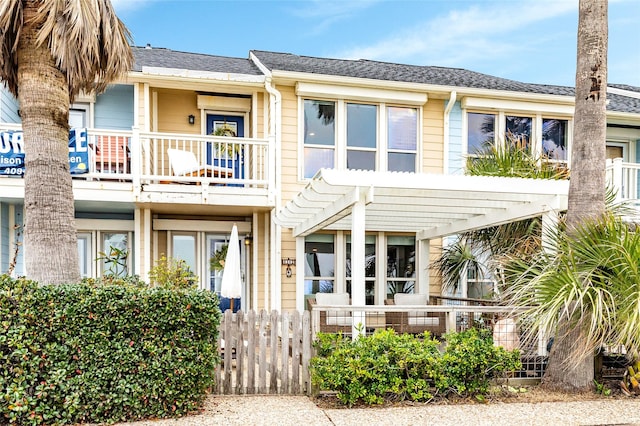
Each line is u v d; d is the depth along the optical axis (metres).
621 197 8.22
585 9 5.88
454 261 9.60
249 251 10.55
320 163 10.00
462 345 5.55
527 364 5.99
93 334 4.57
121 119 10.17
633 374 5.57
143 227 9.51
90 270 9.92
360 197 6.08
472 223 8.25
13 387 4.33
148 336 4.74
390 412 4.96
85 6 4.98
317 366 5.27
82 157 8.17
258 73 10.50
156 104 10.07
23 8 4.90
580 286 4.99
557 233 5.91
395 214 8.20
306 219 8.63
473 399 5.41
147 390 4.68
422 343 5.69
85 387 4.52
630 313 4.74
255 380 6.05
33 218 4.99
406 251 10.72
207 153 10.42
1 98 8.96
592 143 5.81
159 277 8.45
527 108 10.74
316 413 4.89
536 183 6.39
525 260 6.54
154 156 8.78
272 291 9.70
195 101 10.43
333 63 12.14
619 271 5.03
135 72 9.13
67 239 5.11
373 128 10.31
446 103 10.64
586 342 5.11
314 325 5.73
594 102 5.82
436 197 6.65
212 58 12.32
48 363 4.46
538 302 5.30
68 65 5.03
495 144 9.72
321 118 10.06
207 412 4.90
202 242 10.46
